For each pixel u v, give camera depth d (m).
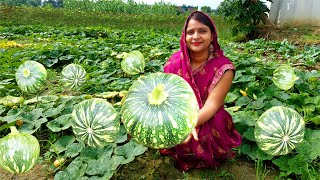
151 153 3.54
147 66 6.66
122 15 22.41
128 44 11.23
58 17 20.88
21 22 20.20
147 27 20.95
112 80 6.00
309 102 4.29
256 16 14.00
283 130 2.50
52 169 3.23
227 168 3.27
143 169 3.28
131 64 4.60
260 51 9.65
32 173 3.26
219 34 15.86
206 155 3.04
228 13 14.03
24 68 4.09
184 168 3.20
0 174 3.26
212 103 2.89
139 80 2.25
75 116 2.39
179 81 2.17
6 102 4.56
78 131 2.40
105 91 5.36
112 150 3.20
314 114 4.08
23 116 3.95
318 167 3.18
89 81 5.70
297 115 2.55
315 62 8.02
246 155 3.44
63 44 10.59
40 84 4.08
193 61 3.06
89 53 8.14
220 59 2.99
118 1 26.31
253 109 4.21
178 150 3.10
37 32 16.05
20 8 20.67
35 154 2.36
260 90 4.61
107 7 25.97
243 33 14.48
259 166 3.21
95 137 2.37
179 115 2.04
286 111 2.54
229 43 11.88
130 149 3.19
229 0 13.98
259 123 2.58
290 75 4.28
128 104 2.16
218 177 3.13
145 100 2.12
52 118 4.20
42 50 8.09
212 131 3.03
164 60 7.55
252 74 5.81
